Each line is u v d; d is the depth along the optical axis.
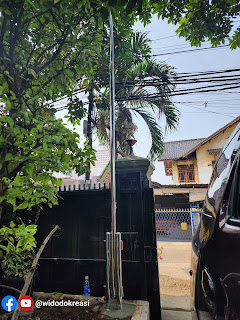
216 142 18.73
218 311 0.99
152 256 3.13
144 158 3.48
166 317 3.13
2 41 1.98
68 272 3.52
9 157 1.45
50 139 1.50
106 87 6.17
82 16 2.37
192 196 13.36
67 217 3.80
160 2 2.62
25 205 1.59
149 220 3.28
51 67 2.50
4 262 2.69
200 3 3.29
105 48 3.79
